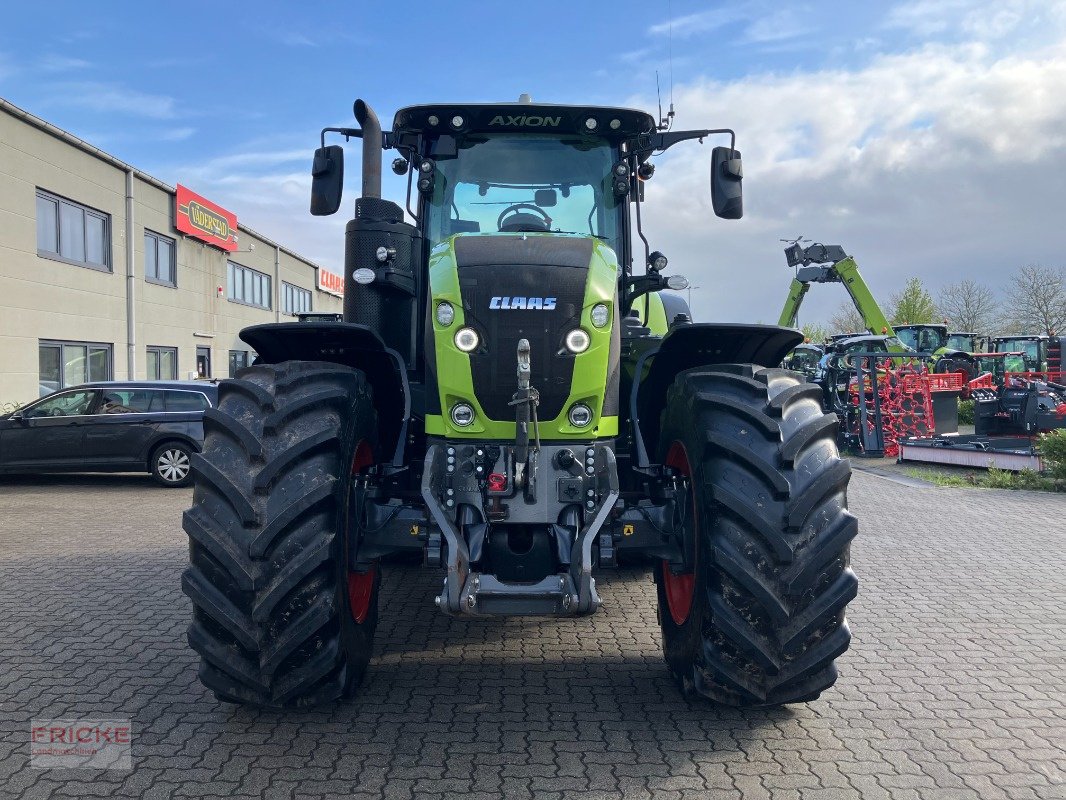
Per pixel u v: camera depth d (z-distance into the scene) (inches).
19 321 678.5
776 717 147.6
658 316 244.2
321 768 126.2
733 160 187.3
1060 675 170.7
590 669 172.2
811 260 811.4
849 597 133.0
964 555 284.7
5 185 659.4
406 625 203.8
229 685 135.3
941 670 173.5
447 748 133.4
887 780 124.5
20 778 122.6
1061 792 121.4
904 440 576.1
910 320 1663.4
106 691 157.2
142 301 897.5
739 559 130.8
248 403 137.7
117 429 472.1
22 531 328.5
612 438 151.9
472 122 184.4
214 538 128.8
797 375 149.1
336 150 189.3
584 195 187.9
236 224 1167.0
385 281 172.2
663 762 129.3
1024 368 1003.9
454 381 146.9
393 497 168.2
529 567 144.8
